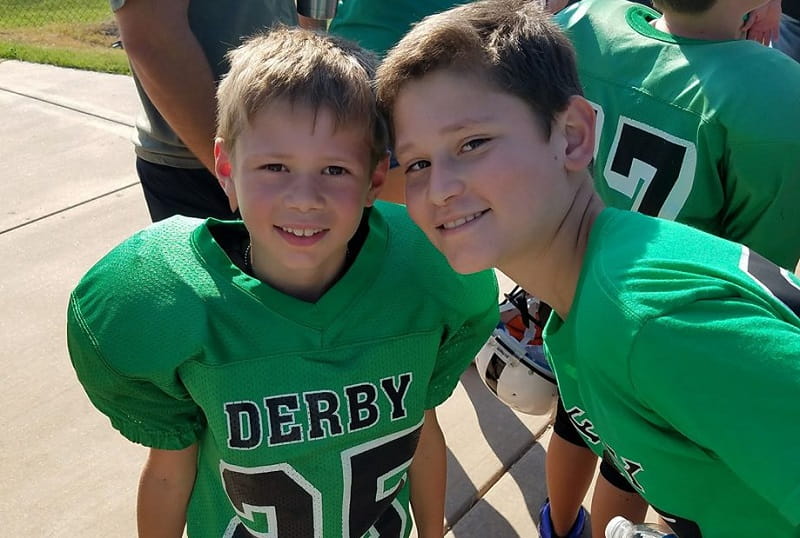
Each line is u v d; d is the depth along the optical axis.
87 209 3.89
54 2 9.24
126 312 1.20
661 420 1.00
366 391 1.26
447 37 1.11
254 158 1.18
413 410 1.32
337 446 1.26
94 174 4.26
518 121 1.11
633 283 0.96
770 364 0.86
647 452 1.03
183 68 1.70
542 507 2.21
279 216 1.17
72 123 4.94
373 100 1.22
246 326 1.22
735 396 0.87
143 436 1.28
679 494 1.06
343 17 2.50
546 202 1.14
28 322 3.04
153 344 1.19
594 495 1.88
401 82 1.14
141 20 1.65
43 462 2.38
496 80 1.10
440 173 1.11
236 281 1.23
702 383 0.89
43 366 2.79
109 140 4.70
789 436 0.85
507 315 2.06
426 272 1.31
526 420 2.58
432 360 1.32
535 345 1.94
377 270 1.28
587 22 1.80
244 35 1.91
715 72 1.52
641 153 1.64
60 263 3.43
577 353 1.08
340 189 1.19
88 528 2.16
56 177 4.23
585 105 1.18
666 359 0.90
